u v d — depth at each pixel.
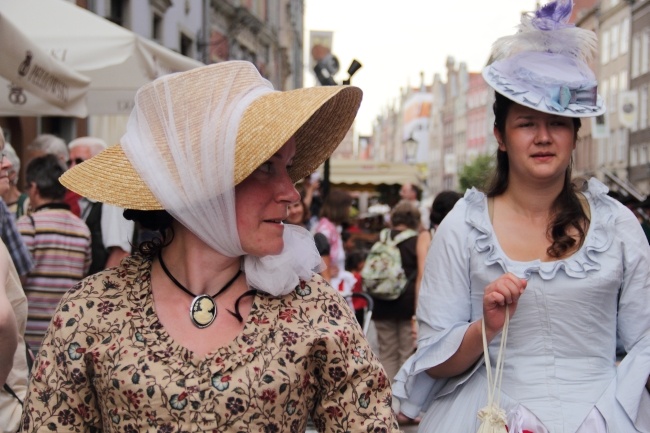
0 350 2.26
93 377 2.06
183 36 24.23
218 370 2.01
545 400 2.94
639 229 3.07
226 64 2.12
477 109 107.38
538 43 3.06
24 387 3.25
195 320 2.08
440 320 3.12
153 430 2.00
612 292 3.00
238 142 2.02
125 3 18.28
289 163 2.22
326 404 2.13
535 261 3.00
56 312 2.10
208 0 26.45
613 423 2.93
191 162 2.03
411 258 7.68
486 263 3.06
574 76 3.00
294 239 2.20
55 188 5.52
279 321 2.10
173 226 2.16
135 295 2.11
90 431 2.10
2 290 2.31
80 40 7.83
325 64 11.40
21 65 5.77
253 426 2.01
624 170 51.28
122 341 2.04
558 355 2.98
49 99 6.25
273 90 2.19
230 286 2.14
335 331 2.12
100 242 6.32
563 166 3.03
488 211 3.15
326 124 2.35
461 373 3.12
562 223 3.02
